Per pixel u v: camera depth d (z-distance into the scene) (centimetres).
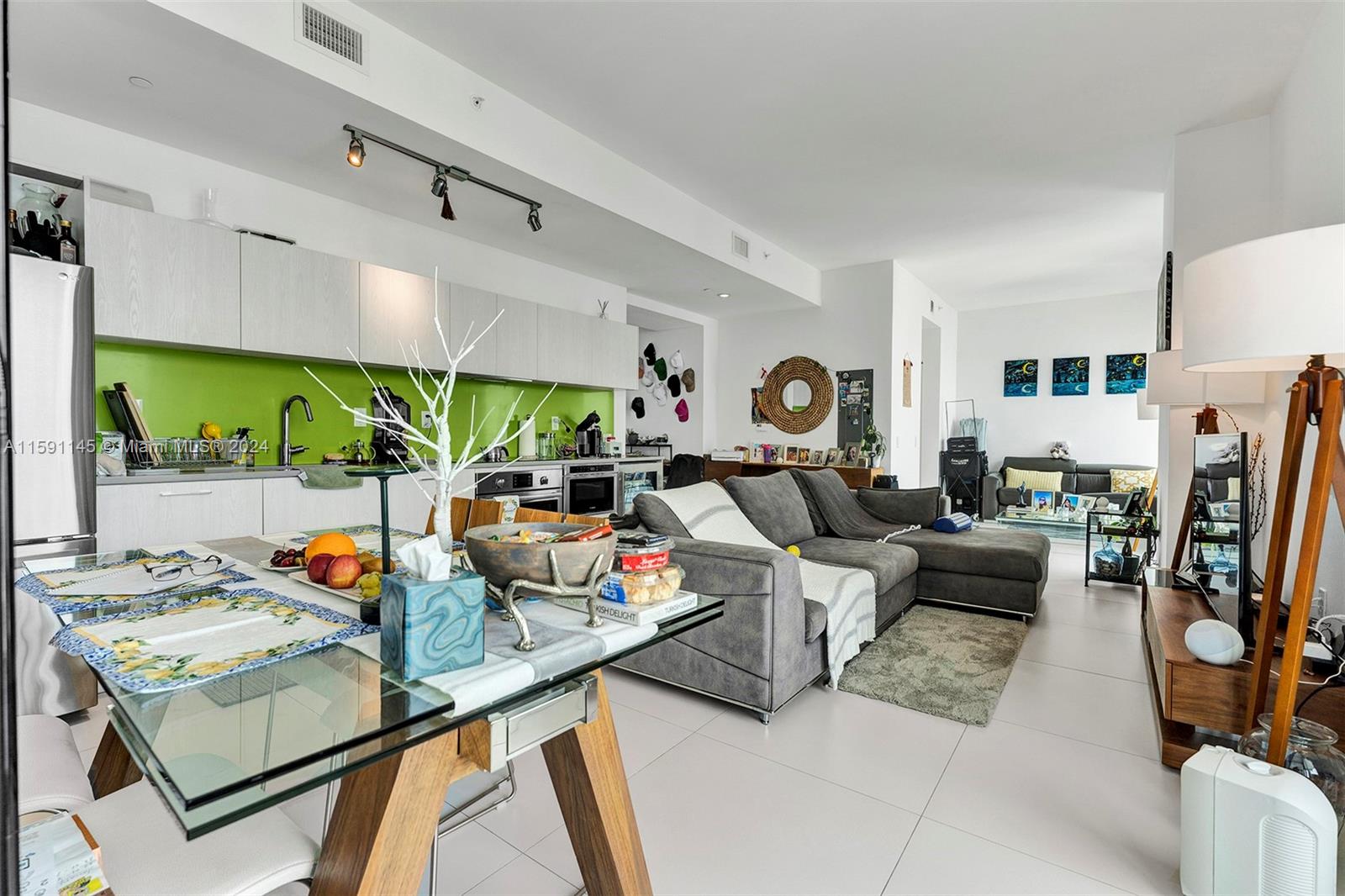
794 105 339
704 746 215
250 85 259
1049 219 513
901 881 152
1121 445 803
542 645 98
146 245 288
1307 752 151
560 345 516
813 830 171
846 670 284
